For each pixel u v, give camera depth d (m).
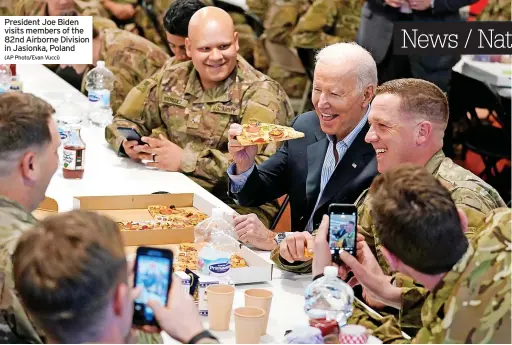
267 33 6.11
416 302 2.40
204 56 3.94
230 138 3.30
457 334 1.97
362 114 3.24
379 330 2.30
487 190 2.69
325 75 3.19
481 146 5.37
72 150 3.64
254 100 3.95
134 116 4.18
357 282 2.68
